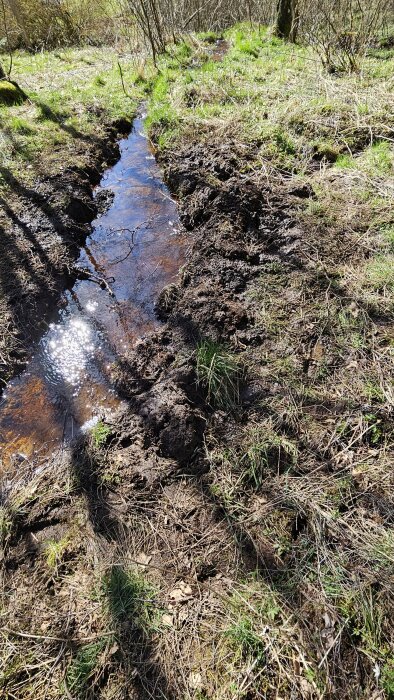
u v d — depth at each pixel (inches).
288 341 123.3
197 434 106.7
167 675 73.5
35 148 218.2
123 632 78.2
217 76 265.6
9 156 209.3
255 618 77.7
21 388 127.9
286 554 85.5
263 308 133.3
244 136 205.8
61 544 92.0
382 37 297.6
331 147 193.5
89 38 440.5
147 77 302.4
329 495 92.0
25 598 84.4
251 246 158.1
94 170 215.3
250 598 80.7
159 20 331.3
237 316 131.3
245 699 70.0
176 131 222.5
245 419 108.6
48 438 115.3
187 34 364.8
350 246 146.9
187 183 192.9
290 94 234.1
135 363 130.2
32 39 428.8
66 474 104.6
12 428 118.3
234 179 181.9
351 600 77.8
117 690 72.5
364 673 71.4
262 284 141.6
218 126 218.2
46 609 82.6
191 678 72.8
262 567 84.6
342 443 100.5
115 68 331.3
